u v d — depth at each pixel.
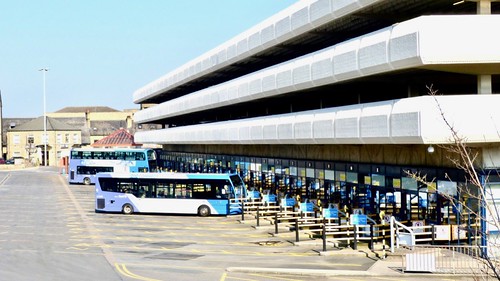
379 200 34.00
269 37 42.16
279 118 40.44
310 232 36.88
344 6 32.25
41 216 46.84
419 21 25.39
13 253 31.02
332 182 39.50
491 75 28.97
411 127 26.08
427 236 29.08
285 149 47.34
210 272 26.38
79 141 141.38
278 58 48.75
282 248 32.09
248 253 30.78
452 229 27.23
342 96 42.88
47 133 138.88
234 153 60.31
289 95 42.31
